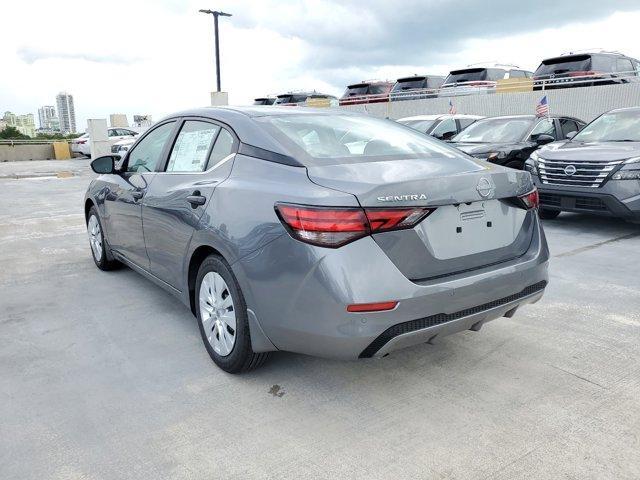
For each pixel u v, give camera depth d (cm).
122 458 236
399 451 238
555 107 1498
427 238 256
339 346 248
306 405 278
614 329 368
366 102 2017
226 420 265
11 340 362
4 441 247
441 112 1791
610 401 276
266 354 296
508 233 294
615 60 1508
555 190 681
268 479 221
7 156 2647
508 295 285
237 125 327
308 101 2020
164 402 281
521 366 316
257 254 267
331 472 225
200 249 321
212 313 315
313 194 253
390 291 243
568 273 498
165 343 355
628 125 750
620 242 620
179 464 231
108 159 451
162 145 400
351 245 242
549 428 254
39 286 482
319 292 245
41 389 295
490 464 229
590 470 224
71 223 814
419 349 341
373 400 282
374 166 279
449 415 266
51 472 226
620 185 624
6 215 896
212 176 321
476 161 320
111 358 333
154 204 369
